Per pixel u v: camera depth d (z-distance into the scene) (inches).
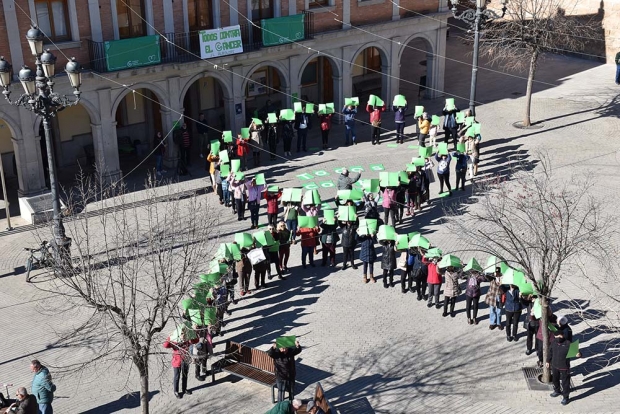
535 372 746.8
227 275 821.2
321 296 896.3
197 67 1248.8
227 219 1089.4
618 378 733.9
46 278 941.8
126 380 750.5
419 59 1855.3
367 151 1342.3
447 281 834.8
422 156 1127.0
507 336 800.9
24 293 911.7
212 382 746.2
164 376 753.6
